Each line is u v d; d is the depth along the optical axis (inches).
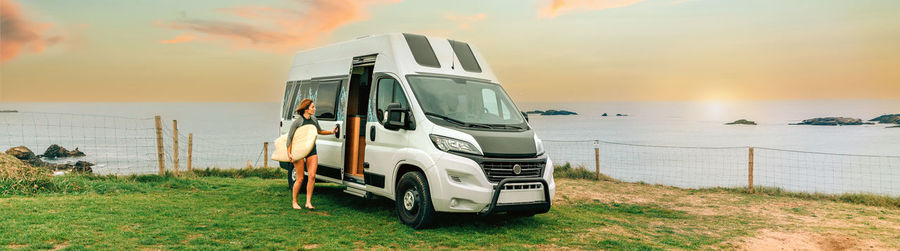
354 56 320.2
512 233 253.9
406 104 267.6
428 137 251.4
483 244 228.7
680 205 404.2
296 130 295.9
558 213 330.3
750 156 487.5
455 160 242.1
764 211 378.9
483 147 247.0
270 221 257.8
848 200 442.6
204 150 6195.9
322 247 210.4
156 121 432.1
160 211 271.6
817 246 260.5
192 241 208.1
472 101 278.1
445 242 228.5
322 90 345.4
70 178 355.9
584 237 252.1
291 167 384.8
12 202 273.1
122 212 261.7
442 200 241.9
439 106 264.8
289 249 205.3
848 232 295.1
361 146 313.4
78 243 195.3
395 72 280.2
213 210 284.0
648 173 4205.2
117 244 196.7
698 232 285.9
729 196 457.7
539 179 254.1
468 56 309.9
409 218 259.6
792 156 6978.4
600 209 371.9
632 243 242.4
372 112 293.4
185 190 368.5
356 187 302.2
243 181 452.8
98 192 336.2
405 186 265.1
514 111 289.1
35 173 342.6
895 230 309.4
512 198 248.5
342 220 271.0
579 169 619.5
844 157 6879.9
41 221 228.2
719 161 5999.0
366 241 226.5
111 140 5915.4
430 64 287.7
